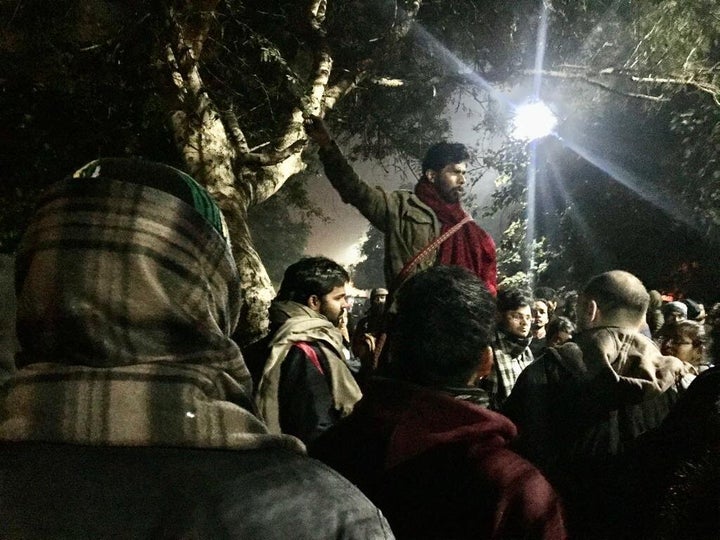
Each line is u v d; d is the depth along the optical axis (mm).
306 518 1099
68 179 1185
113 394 1062
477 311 1910
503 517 1688
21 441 1052
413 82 8562
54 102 8570
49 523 997
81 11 8062
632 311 3008
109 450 1064
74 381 1067
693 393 2240
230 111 6914
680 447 2150
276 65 7223
